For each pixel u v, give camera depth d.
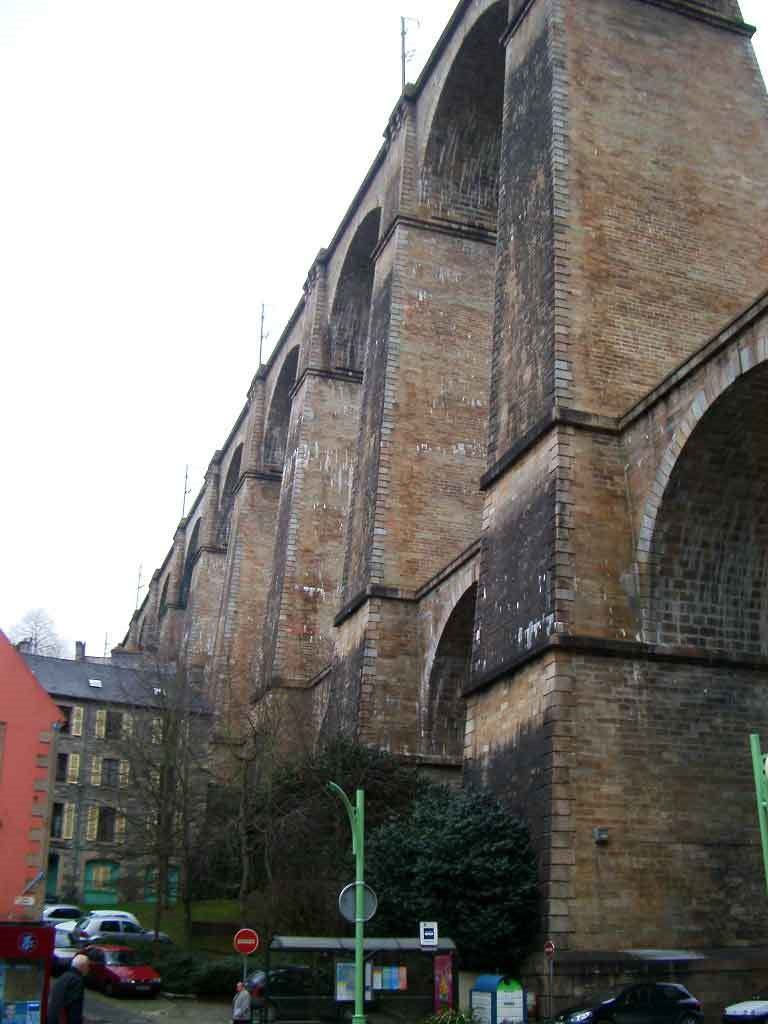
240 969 27.62
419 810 24.91
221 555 75.94
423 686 34.78
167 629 85.12
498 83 40.12
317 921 28.86
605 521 24.00
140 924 35.34
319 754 33.00
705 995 20.44
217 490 77.44
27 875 21.75
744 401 21.95
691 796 22.27
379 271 42.28
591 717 22.20
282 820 29.83
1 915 21.25
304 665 48.19
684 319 27.09
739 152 29.94
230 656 59.69
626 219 27.62
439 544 37.19
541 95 29.27
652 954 20.48
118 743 45.41
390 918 23.41
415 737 34.41
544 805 21.67
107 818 56.12
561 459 24.28
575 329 25.86
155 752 41.31
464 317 40.25
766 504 23.70
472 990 20.38
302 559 49.88
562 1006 19.81
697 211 28.53
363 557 37.47
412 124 42.66
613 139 28.47
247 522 63.34
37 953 16.45
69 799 55.38
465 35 38.56
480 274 41.03
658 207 28.11
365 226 49.41
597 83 29.03
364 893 19.53
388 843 24.50
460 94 40.53
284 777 32.28
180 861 38.12
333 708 37.38
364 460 39.72
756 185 29.70
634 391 25.75
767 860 13.30
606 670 22.66
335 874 29.27
